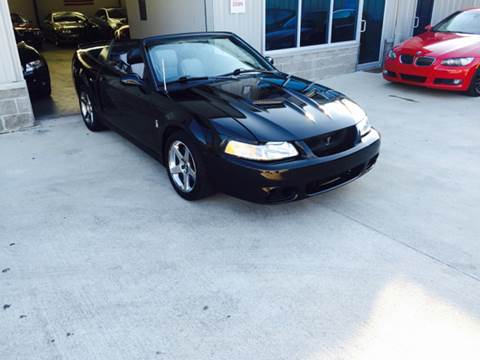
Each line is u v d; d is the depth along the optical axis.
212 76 4.15
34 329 2.33
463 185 4.03
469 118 6.16
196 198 3.59
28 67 6.93
